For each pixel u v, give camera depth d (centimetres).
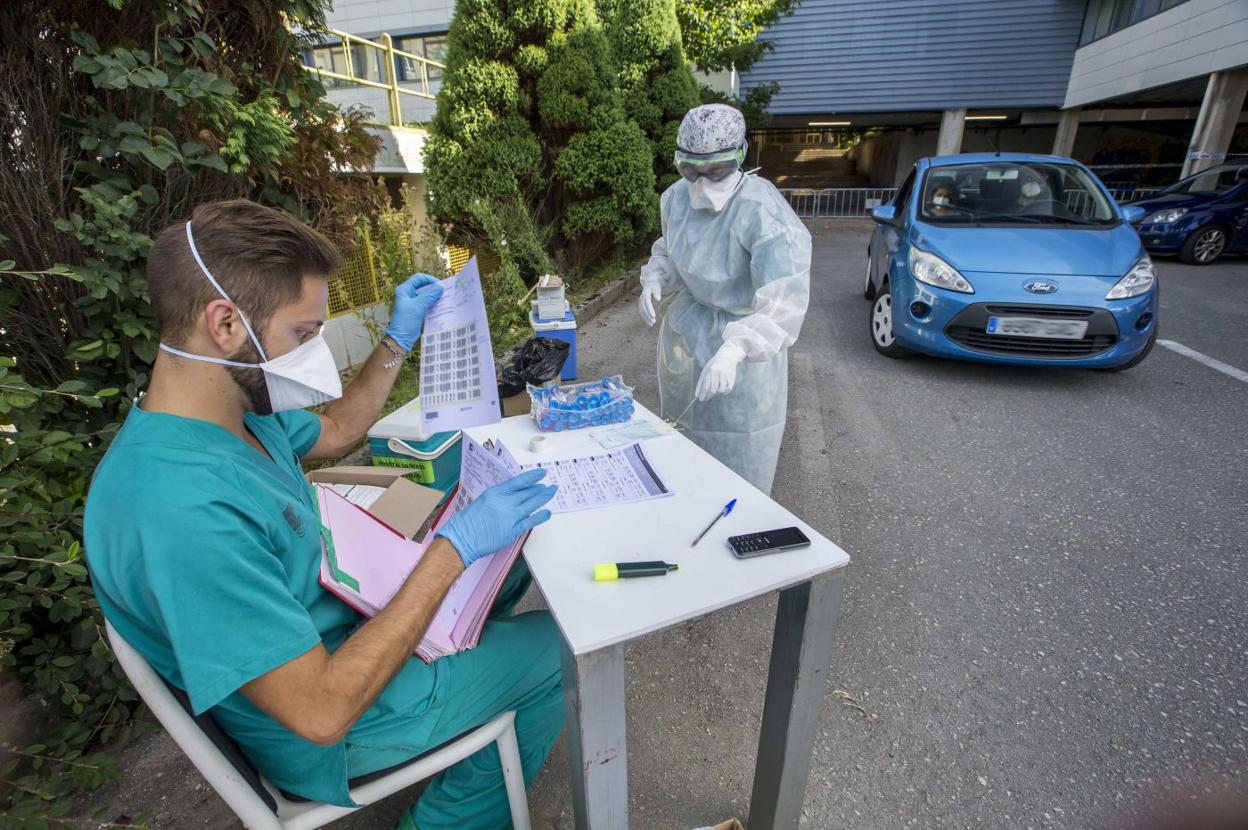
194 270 91
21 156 170
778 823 149
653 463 160
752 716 194
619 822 122
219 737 102
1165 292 716
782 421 229
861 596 243
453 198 605
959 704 194
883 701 196
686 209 211
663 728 190
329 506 132
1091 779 170
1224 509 292
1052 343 415
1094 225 457
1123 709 191
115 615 92
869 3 1452
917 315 448
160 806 163
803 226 192
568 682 111
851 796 167
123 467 89
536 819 163
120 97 183
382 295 492
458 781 137
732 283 202
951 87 1499
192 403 98
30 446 152
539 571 117
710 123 177
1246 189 863
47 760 168
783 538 124
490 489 119
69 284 183
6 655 159
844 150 2825
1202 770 171
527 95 630
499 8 586
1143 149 1855
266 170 227
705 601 109
